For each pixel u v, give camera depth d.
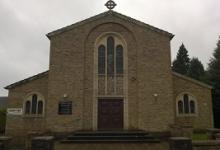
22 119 24.89
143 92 24.38
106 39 25.48
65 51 24.83
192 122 25.59
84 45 25.05
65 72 24.50
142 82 24.53
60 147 19.22
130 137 21.53
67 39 25.03
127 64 25.03
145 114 24.08
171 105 24.27
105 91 24.70
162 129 23.88
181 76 26.19
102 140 21.06
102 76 24.94
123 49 25.34
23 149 20.22
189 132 21.30
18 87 25.36
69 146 19.62
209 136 21.92
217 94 33.44
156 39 25.23
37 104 25.20
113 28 25.52
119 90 24.77
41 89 25.38
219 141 15.88
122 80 24.95
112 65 25.17
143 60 24.89
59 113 23.89
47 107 23.89
